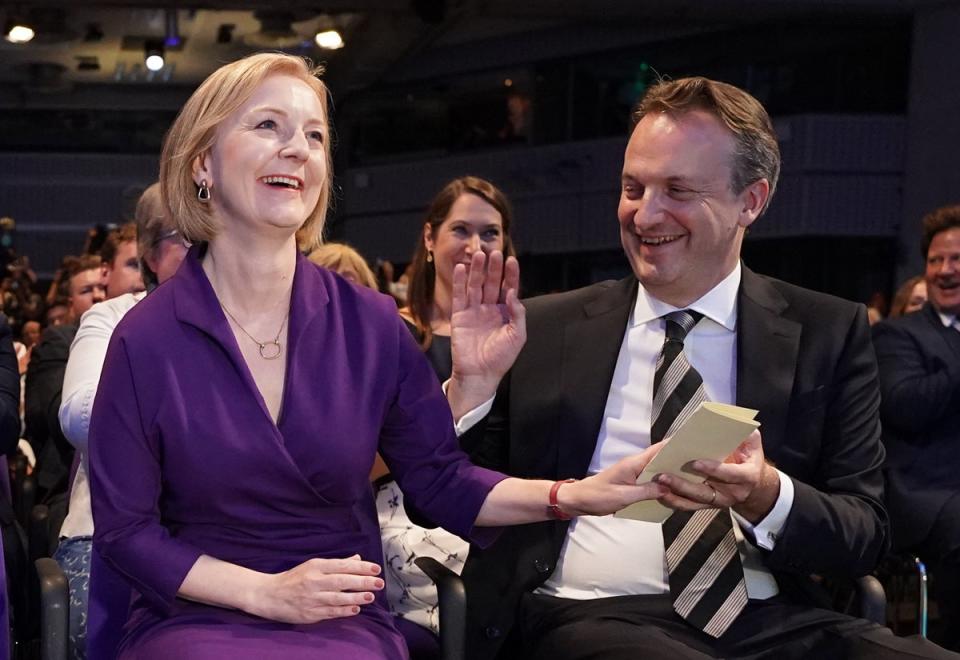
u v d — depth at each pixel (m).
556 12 10.06
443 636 1.97
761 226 10.68
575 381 2.10
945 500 3.31
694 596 1.94
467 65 12.82
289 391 1.77
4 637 1.95
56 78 13.39
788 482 1.91
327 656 1.64
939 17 9.72
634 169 2.00
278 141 1.76
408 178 13.28
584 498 1.79
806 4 9.86
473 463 2.14
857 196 10.34
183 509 1.76
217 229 1.80
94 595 1.88
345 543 1.82
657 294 2.09
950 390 3.35
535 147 12.21
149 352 1.73
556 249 12.04
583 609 1.99
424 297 3.36
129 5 9.77
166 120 14.73
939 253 3.51
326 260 3.22
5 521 2.62
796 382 2.04
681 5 9.93
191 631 1.66
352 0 9.55
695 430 1.64
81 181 14.63
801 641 1.92
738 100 2.00
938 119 9.76
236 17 11.44
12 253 9.75
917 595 2.69
